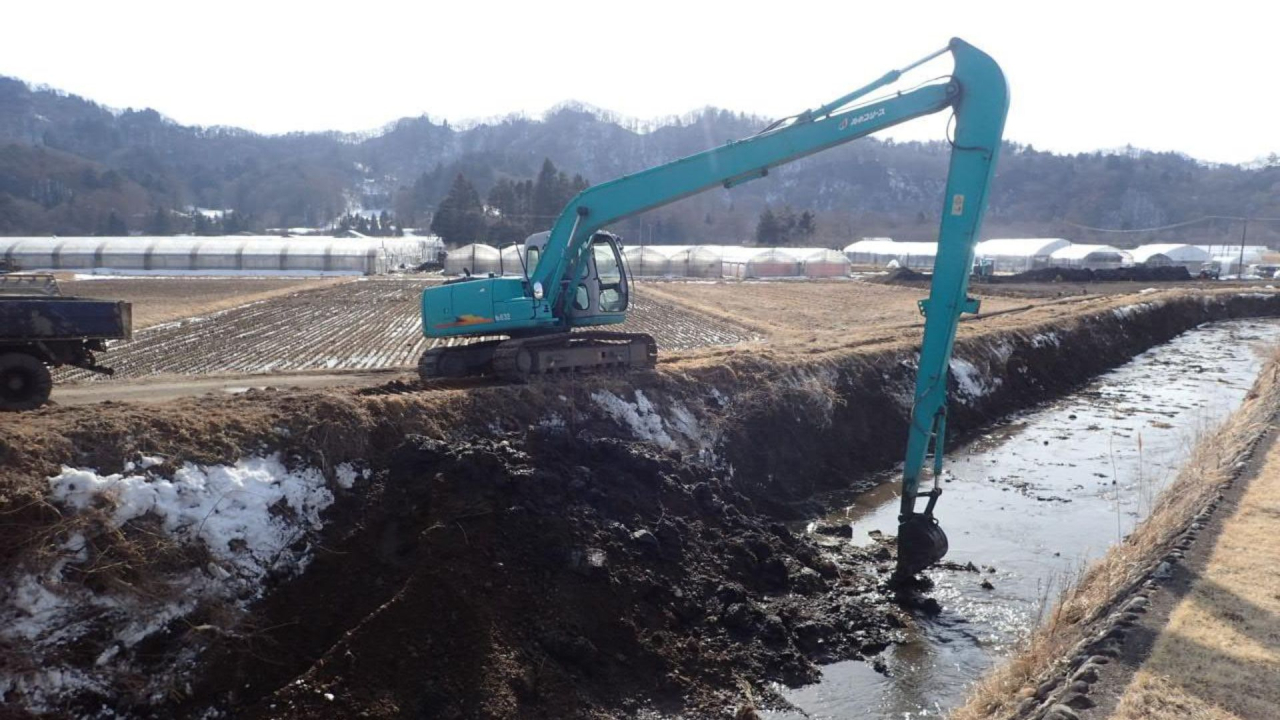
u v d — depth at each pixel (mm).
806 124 16766
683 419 20188
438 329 19750
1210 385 35406
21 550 10250
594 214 19109
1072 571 15906
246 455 12930
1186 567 11555
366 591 12188
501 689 10914
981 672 12547
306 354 29156
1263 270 90688
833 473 22047
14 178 170625
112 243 86688
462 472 13875
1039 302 53594
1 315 15000
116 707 10000
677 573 14117
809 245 138625
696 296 59094
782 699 11977
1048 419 29359
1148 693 8531
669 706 11578
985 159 15086
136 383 21844
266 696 10508
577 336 21125
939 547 15070
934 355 15586
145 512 11391
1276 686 8594
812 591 14977
